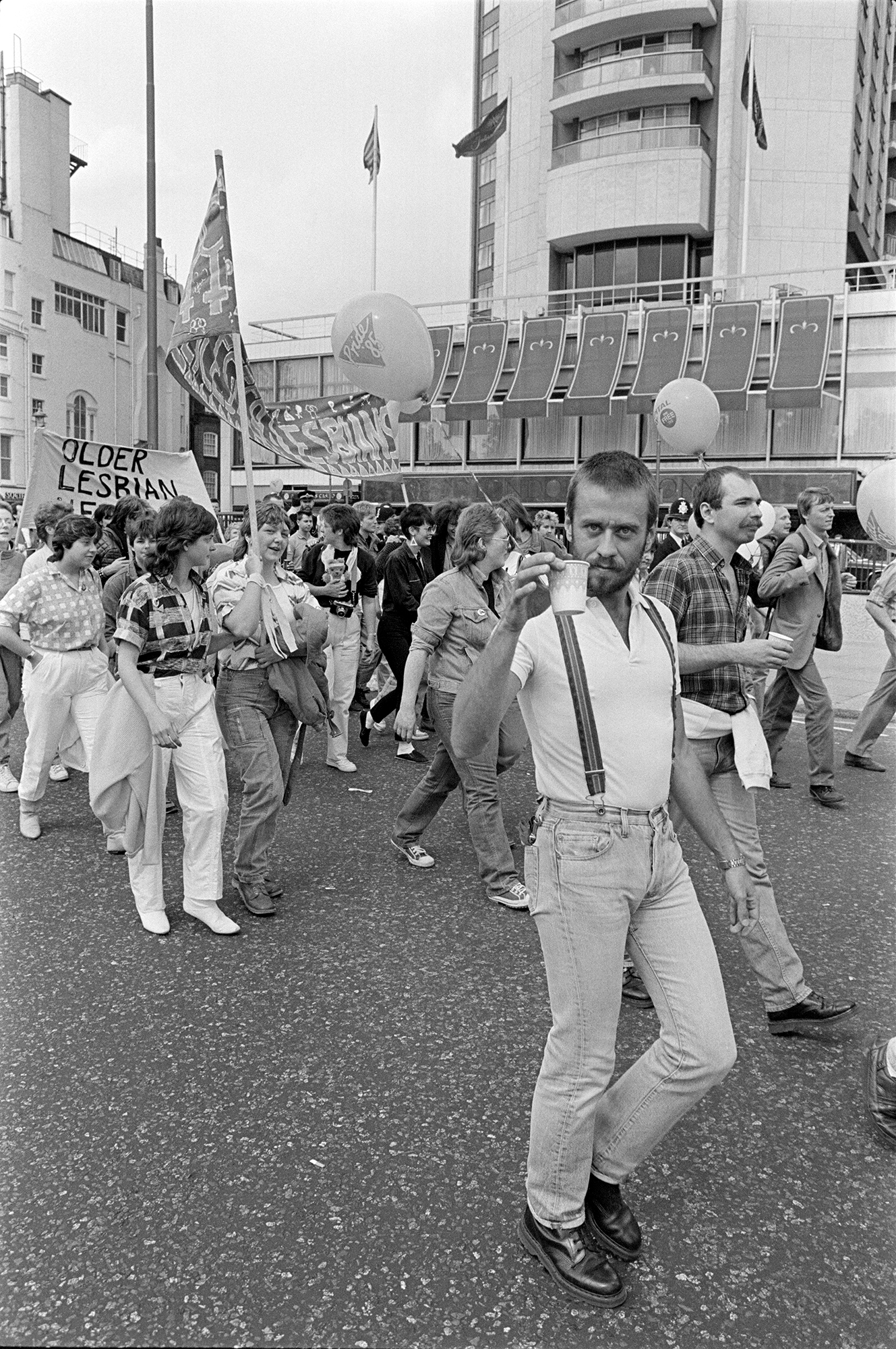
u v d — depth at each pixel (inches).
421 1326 82.4
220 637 168.1
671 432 354.9
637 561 85.2
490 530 183.3
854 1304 85.1
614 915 84.6
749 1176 102.7
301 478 1330.0
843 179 1283.2
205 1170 102.7
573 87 1269.7
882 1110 109.7
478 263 1510.8
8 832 219.5
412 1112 113.0
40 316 1699.1
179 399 2011.6
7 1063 123.3
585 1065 86.1
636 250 1277.1
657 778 86.6
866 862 203.8
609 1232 90.4
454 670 186.1
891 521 255.8
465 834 222.1
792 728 357.7
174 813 233.1
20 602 206.4
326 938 163.2
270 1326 82.4
